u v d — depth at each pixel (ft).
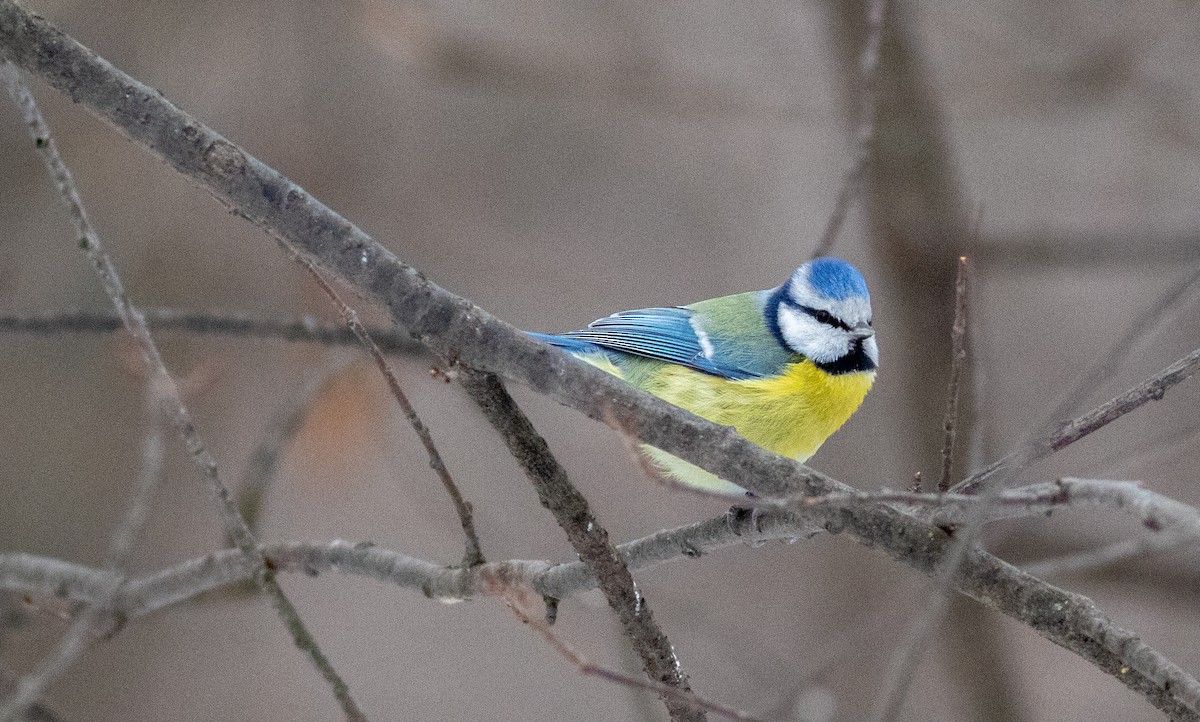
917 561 16.06
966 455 37.70
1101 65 37.88
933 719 38.75
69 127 43.21
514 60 39.22
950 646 36.68
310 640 17.26
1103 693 41.04
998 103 38.99
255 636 42.86
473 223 45.44
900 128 37.65
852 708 37.29
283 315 38.50
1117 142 41.16
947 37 39.88
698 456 16.39
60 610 24.22
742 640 38.14
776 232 45.91
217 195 16.89
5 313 27.27
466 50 38.86
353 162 43.75
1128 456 30.22
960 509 15.87
